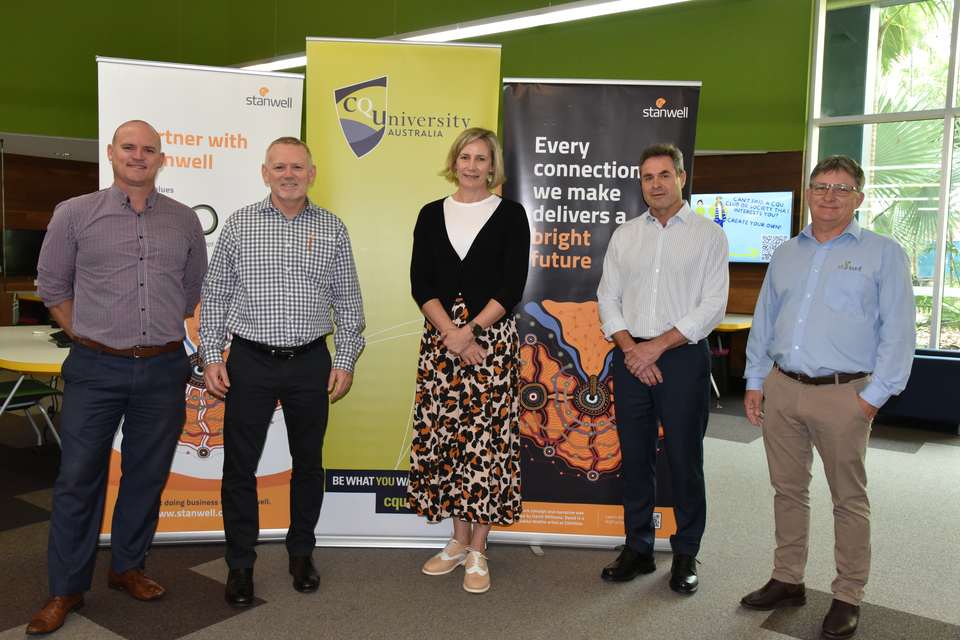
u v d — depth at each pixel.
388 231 2.77
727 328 6.00
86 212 2.12
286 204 2.34
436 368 2.43
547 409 2.84
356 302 2.53
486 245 2.39
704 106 6.91
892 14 6.59
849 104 6.85
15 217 9.04
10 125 7.68
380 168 2.76
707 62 6.86
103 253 2.12
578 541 2.86
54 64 7.88
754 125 6.77
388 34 8.47
